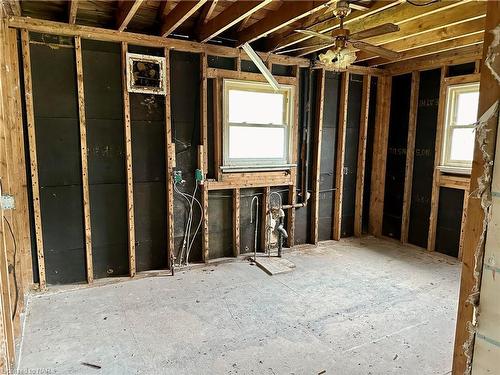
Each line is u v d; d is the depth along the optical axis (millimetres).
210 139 4148
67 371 2266
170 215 3951
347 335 2713
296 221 4914
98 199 3654
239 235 4465
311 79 4664
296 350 2514
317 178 4883
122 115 3648
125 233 3828
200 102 3979
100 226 3697
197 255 4281
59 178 3453
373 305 3213
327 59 2857
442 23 3283
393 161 5273
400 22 3297
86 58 3428
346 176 5246
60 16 3375
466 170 4297
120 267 3848
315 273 3975
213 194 4273
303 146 4750
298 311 3090
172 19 3275
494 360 1142
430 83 4703
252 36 3592
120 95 3623
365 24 3590
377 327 2834
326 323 2889
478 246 1159
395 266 4219
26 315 2965
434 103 4668
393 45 4277
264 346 2559
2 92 2535
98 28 3363
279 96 4438
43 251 3449
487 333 1154
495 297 1125
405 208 5082
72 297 3318
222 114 4070
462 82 4266
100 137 3586
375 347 2561
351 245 5031
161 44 3656
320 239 5180
